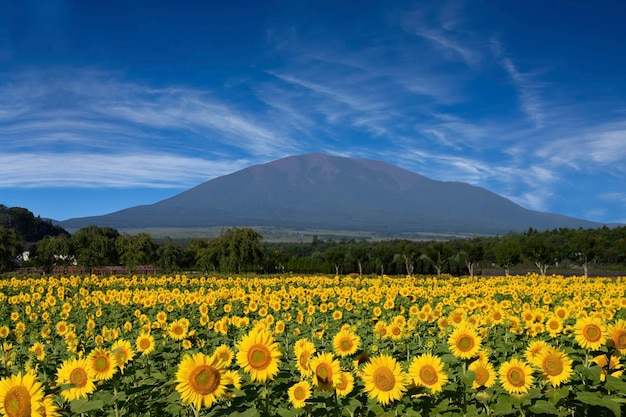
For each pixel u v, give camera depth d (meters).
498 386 6.23
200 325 14.84
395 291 25.33
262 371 5.41
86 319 18.98
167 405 6.68
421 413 6.20
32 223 171.00
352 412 5.78
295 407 5.75
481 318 12.30
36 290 34.38
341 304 20.91
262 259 67.38
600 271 74.88
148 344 8.73
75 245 64.44
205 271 67.62
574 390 6.57
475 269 82.12
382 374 5.65
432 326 14.05
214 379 4.88
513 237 99.75
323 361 5.91
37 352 9.45
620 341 6.39
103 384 6.28
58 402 6.20
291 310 19.91
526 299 24.77
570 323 11.92
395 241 160.50
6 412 4.51
